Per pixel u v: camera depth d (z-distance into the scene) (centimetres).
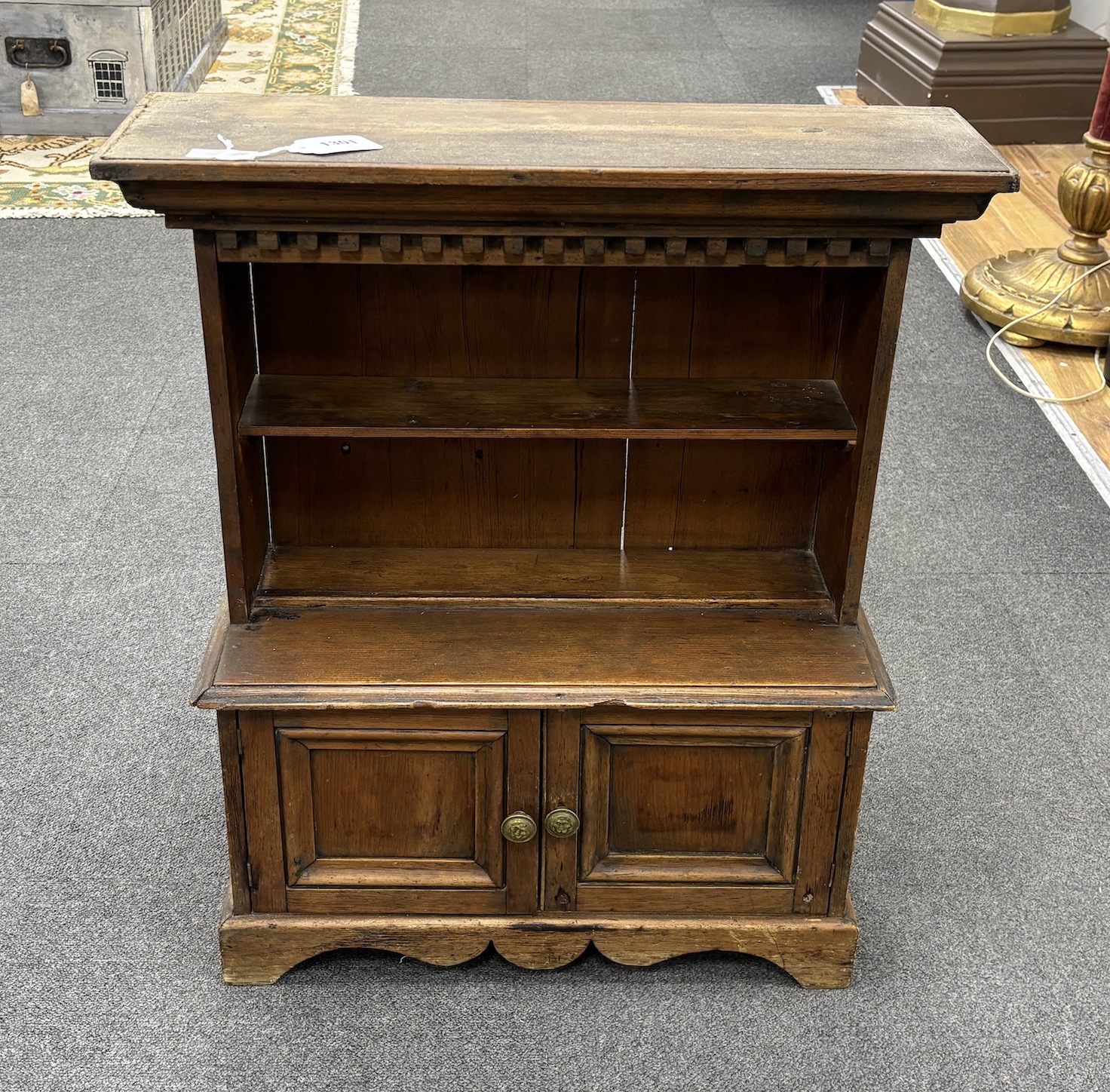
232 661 213
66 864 254
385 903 227
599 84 681
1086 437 412
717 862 226
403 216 187
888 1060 220
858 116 212
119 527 356
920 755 289
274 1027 223
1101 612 336
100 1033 221
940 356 455
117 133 192
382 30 760
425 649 217
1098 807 276
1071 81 624
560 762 215
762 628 224
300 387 221
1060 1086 216
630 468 235
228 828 220
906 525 369
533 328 224
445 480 235
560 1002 229
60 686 300
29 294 473
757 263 196
